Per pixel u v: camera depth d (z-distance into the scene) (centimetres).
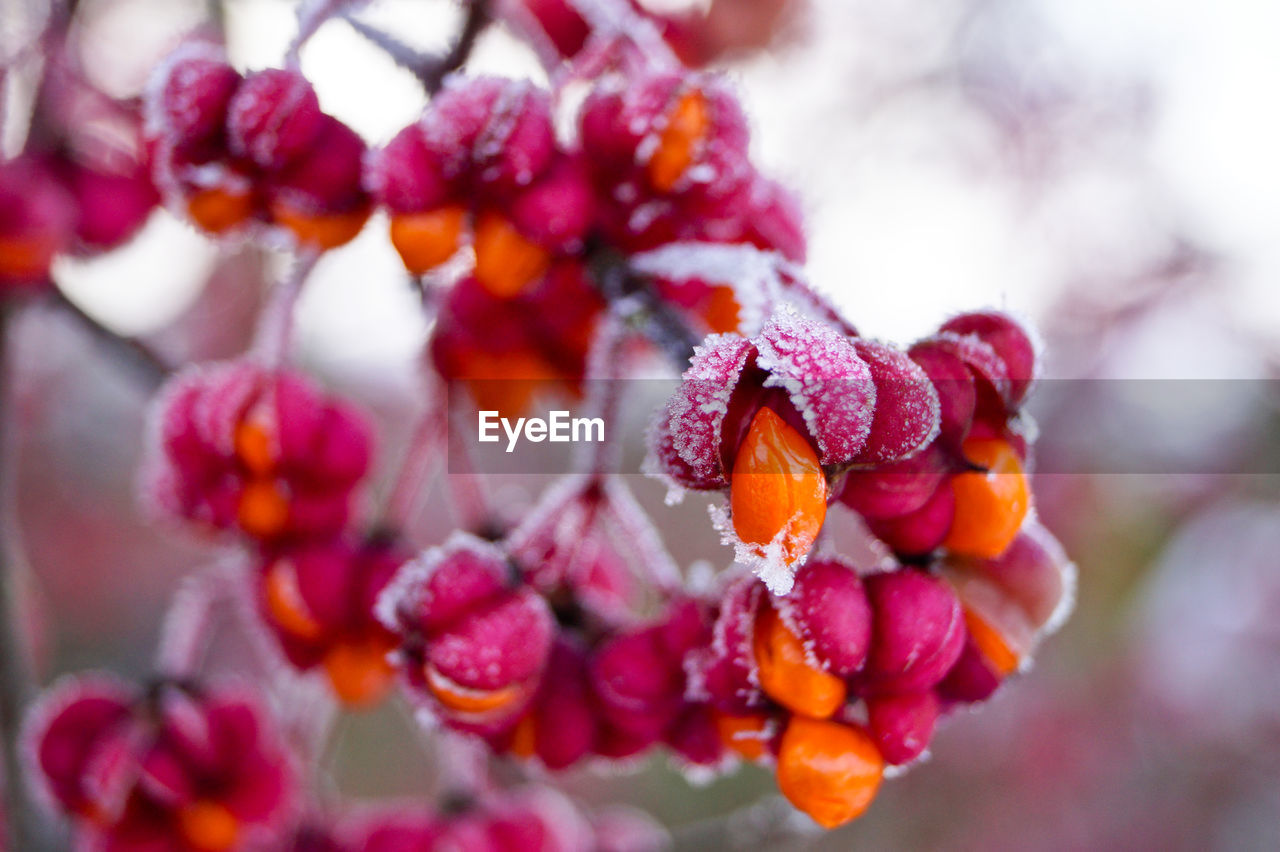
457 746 21
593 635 18
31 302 21
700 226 18
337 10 18
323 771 35
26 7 21
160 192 21
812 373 15
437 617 17
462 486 20
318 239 18
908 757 16
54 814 21
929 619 16
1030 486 16
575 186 17
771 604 16
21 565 23
